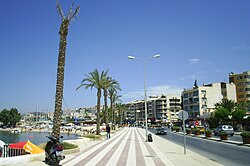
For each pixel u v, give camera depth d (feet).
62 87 63.62
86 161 47.11
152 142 94.48
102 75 141.38
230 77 361.10
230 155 56.85
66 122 501.15
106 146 78.48
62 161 47.11
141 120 547.08
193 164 43.60
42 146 64.44
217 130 143.43
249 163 45.32
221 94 333.62
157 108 485.97
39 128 395.55
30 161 43.01
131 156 54.29
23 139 194.49
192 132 160.86
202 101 329.52
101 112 343.87
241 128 195.31
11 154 56.18
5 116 450.71
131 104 610.24
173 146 78.33
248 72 336.08
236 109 216.95
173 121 442.50
